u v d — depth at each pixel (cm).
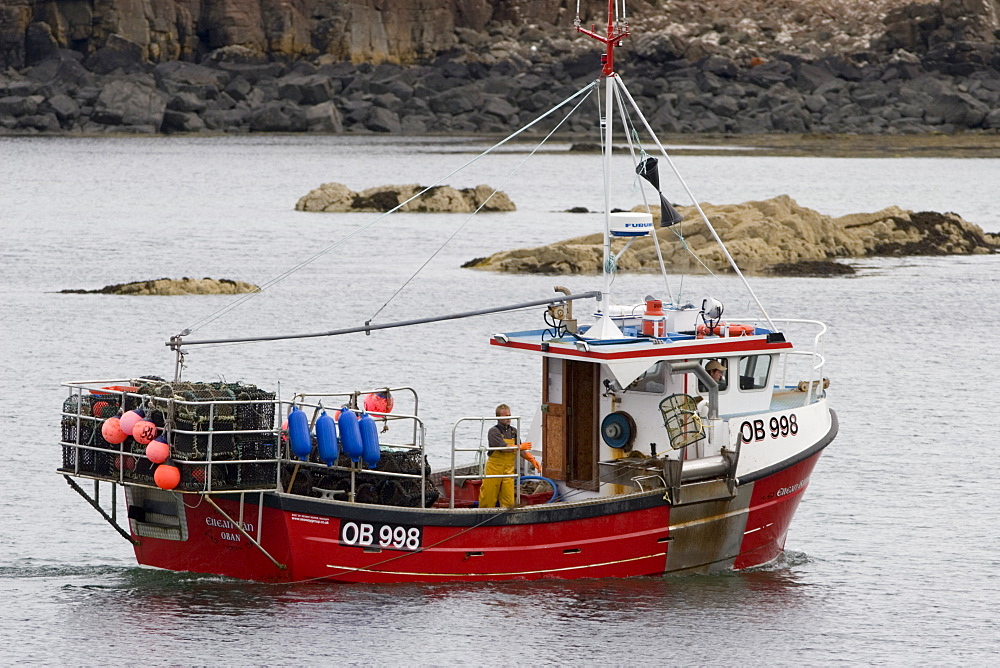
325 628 6062
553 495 6856
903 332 15538
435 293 18338
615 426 6831
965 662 5962
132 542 6769
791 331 15562
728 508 6969
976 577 7125
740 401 7125
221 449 6150
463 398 11100
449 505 6788
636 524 6694
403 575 6456
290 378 12044
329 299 17700
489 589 6531
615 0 6906
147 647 5862
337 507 6303
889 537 7831
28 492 8394
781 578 7062
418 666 5697
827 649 6047
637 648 5966
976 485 8950
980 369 13238
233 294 18012
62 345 13788
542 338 6944
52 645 5884
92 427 6456
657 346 6694
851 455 9775
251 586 6525
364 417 6362
